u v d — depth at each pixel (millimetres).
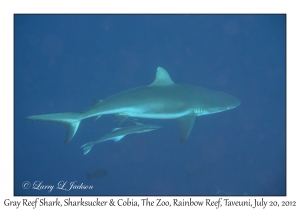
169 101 7488
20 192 13336
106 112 7270
